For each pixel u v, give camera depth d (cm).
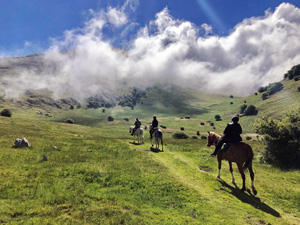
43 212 808
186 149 2389
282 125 1978
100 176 1271
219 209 975
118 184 1184
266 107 18200
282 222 938
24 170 1233
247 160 1218
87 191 1037
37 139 2427
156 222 827
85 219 794
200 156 2080
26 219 754
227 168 1712
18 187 992
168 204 1002
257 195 1230
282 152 1908
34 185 1038
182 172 1462
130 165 1516
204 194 1126
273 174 1669
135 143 2675
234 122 1288
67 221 766
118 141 2748
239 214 952
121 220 812
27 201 876
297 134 1903
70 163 1453
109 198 993
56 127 9006
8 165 1278
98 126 19200
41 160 1466
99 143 2420
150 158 1783
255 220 920
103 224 773
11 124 6775
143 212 895
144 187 1166
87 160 1567
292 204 1164
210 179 1364
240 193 1208
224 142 1305
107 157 1723
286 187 1391
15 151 1628
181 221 847
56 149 1872
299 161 1886
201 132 16838
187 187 1185
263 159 2055
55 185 1062
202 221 863
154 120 2378
